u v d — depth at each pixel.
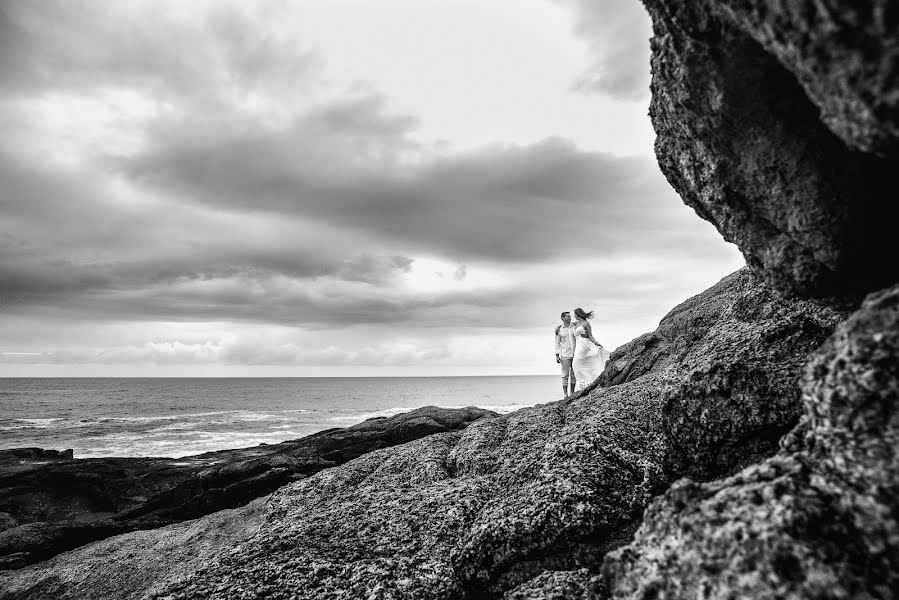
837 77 3.13
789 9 3.14
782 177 4.92
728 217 5.86
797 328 6.91
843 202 4.69
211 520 11.17
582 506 6.75
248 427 59.84
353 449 19.61
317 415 77.12
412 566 7.03
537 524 6.71
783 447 4.76
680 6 4.32
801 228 5.03
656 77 5.63
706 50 4.49
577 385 17.89
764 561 3.47
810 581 3.27
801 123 4.57
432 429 19.97
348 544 7.65
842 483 3.63
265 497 11.64
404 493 9.34
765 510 3.73
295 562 7.26
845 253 4.95
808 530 3.49
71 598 9.10
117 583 9.20
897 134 3.12
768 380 6.43
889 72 2.85
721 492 4.18
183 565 9.20
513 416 12.77
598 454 7.71
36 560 12.30
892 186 4.48
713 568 3.70
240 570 7.27
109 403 111.06
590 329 17.89
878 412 3.52
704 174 5.73
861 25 2.83
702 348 9.52
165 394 153.50
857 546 3.36
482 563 6.80
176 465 20.34
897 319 3.49
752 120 4.79
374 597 6.51
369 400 120.50
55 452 28.06
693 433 6.98
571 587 5.74
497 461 9.97
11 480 19.12
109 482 19.34
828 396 3.85
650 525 4.54
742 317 9.32
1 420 70.00
